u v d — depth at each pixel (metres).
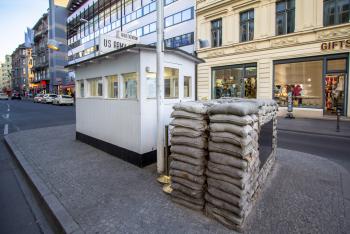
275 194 3.60
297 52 14.30
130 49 4.70
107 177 4.37
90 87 7.05
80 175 4.48
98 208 3.23
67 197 3.56
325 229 2.71
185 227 2.77
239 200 2.64
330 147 7.15
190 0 21.34
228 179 2.76
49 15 53.62
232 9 17.44
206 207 3.02
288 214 3.02
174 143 3.34
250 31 16.80
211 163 2.92
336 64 13.12
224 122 2.86
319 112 13.76
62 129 10.02
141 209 3.19
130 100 5.12
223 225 2.81
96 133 6.59
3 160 6.02
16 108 24.64
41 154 6.01
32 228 3.05
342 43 12.57
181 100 6.01
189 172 3.14
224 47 18.08
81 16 42.66
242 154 2.64
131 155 5.19
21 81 87.25
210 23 19.23
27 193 4.08
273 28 15.34
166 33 24.03
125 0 30.75
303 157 5.68
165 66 5.49
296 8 14.23
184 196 3.24
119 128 5.56
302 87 14.50
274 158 5.09
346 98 12.87
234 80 17.97
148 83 4.99
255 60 16.36
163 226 2.79
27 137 8.28
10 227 3.07
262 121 3.73
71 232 2.70
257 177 3.34
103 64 6.09
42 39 62.44
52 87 53.25
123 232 2.68
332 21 13.12
